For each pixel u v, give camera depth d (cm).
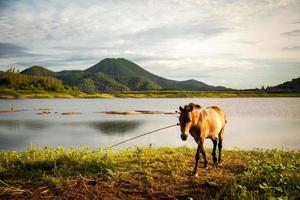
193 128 915
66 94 16875
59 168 916
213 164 1048
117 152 1260
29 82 18462
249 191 736
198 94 18288
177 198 723
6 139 2566
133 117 4844
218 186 787
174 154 1206
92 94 18000
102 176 862
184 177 873
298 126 3366
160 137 2598
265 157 1202
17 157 1064
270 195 682
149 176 866
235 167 1005
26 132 3045
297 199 685
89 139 2528
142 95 17975
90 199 723
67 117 4869
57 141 2427
